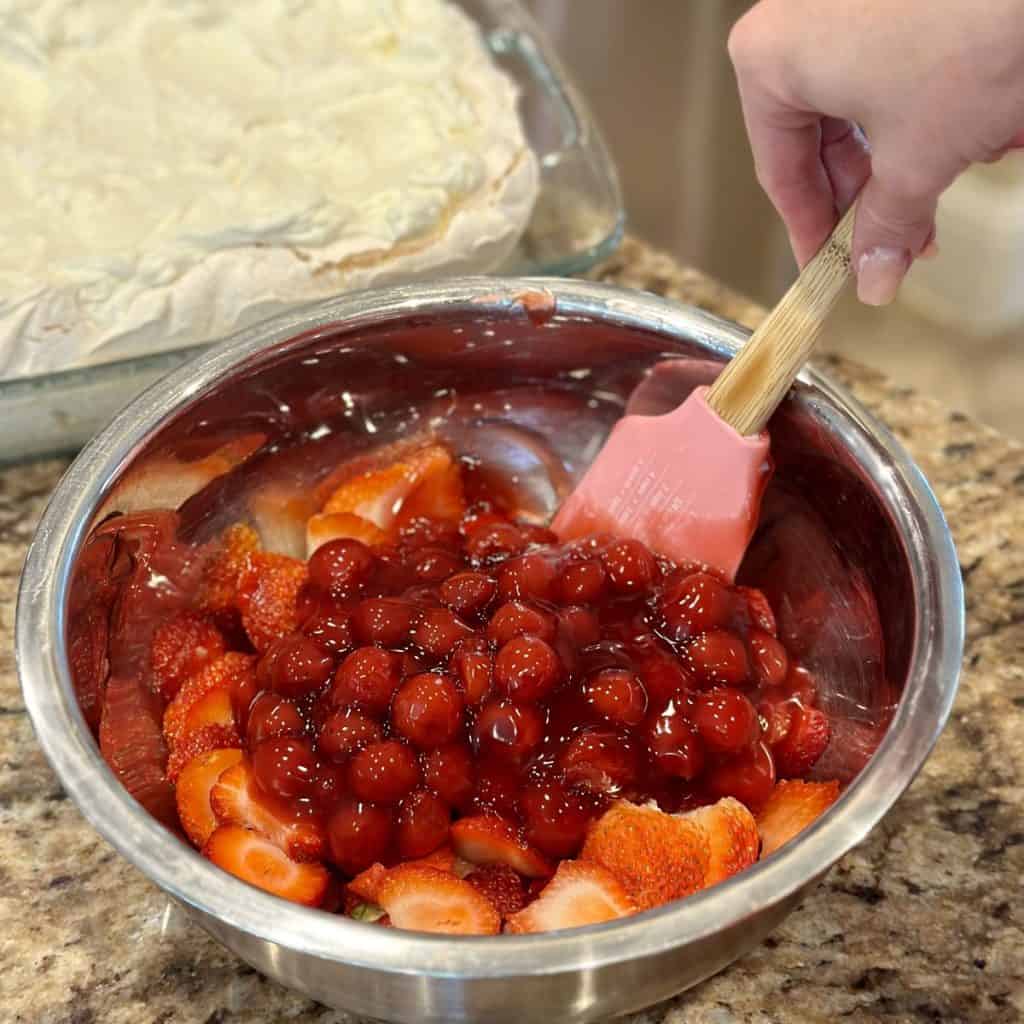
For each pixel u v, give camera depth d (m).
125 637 0.84
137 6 1.24
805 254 0.83
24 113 1.16
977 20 0.61
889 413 1.11
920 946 0.78
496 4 1.37
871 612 0.83
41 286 0.99
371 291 0.87
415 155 1.14
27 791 0.85
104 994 0.75
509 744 0.75
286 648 0.80
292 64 1.23
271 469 0.94
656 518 0.88
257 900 0.60
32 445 1.04
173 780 0.81
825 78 0.67
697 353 0.88
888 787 0.64
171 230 1.04
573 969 0.58
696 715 0.77
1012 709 0.90
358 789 0.74
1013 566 1.00
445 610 0.81
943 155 0.65
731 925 0.59
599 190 1.19
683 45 1.95
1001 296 1.94
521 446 1.01
